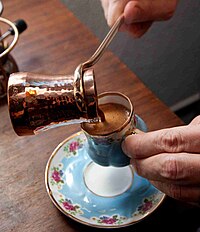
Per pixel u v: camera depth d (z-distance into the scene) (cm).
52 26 75
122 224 48
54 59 69
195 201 43
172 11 59
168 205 50
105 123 46
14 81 42
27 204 51
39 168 55
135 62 104
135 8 55
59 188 52
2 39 65
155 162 42
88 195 51
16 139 58
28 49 71
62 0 91
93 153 47
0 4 68
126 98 47
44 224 49
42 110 41
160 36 100
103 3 60
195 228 53
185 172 40
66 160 55
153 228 49
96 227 47
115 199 51
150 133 43
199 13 100
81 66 43
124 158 47
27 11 79
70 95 40
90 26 93
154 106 60
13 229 49
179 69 111
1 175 54
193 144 41
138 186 51
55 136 58
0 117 61
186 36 104
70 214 49
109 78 65
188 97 121
